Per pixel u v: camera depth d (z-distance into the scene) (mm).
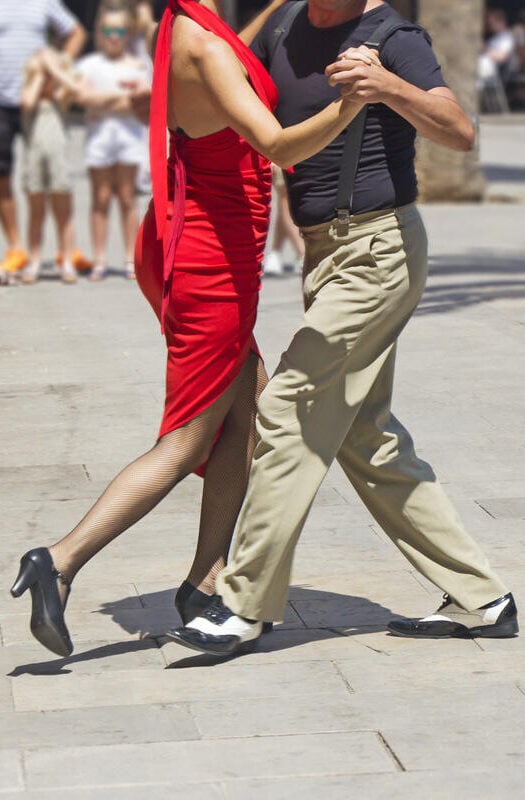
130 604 12594
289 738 9812
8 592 12898
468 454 17125
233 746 9695
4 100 29938
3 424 18609
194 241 10898
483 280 29281
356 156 10719
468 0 43750
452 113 10312
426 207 45469
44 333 24375
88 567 13539
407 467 11398
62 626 10719
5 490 15953
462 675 10938
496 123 82688
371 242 10820
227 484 11719
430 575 11609
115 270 31984
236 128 10391
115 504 10953
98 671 11094
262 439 10906
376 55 10344
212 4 11281
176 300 10977
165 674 11031
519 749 9625
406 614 12297
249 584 11062
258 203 11016
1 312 26406
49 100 29531
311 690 10680
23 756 9523
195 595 11719
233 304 10969
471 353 22359
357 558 13742
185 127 10789
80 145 67938
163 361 22109
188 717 10188
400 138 10828
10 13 29500
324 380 10828
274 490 10875
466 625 11688
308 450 10875
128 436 18031
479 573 11555
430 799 8930
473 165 46594
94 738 9836
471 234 37938
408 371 21203
